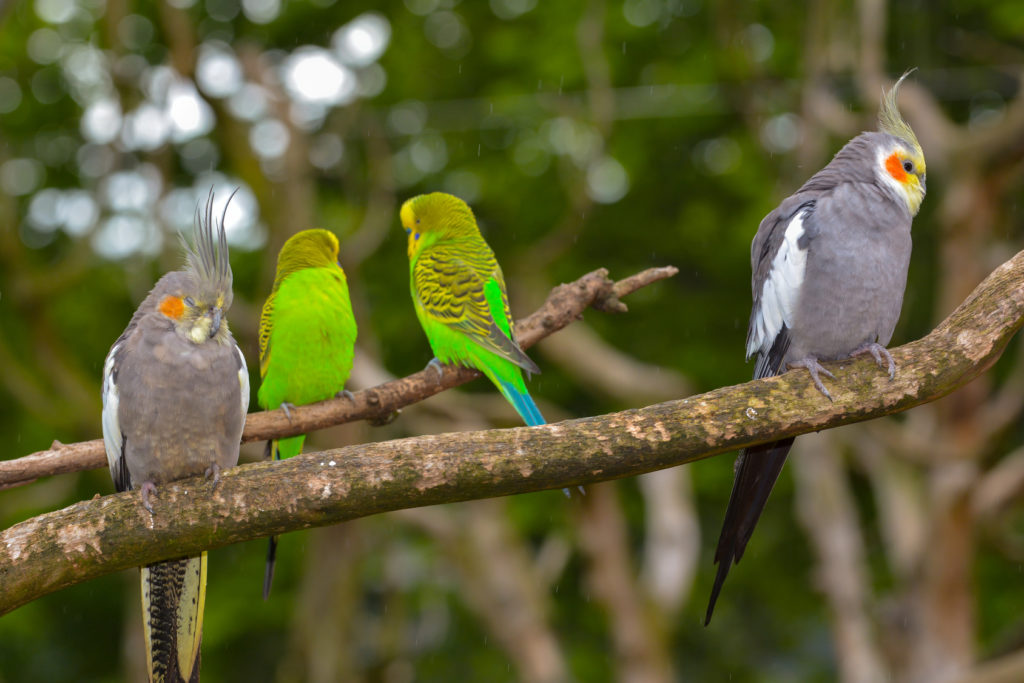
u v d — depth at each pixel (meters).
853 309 5.73
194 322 5.30
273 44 16.19
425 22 17.02
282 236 11.73
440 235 7.86
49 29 16.27
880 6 12.98
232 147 12.07
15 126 16.30
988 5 15.02
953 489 12.23
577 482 4.66
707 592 16.27
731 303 16.55
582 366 12.63
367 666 14.25
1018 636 11.57
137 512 4.54
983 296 4.86
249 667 16.27
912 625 12.95
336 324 6.87
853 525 13.62
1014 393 11.91
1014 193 13.73
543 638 12.16
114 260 15.96
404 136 16.69
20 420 15.43
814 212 5.82
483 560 12.37
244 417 5.54
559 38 16.06
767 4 16.28
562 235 13.16
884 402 4.77
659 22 16.95
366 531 12.80
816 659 15.98
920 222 15.45
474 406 11.69
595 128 13.38
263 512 4.52
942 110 16.31
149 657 5.19
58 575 4.53
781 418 4.71
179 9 11.75
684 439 4.62
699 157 16.91
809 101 13.49
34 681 16.56
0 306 15.33
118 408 5.35
